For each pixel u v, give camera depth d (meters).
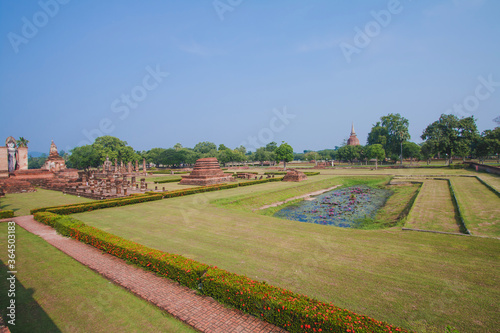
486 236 12.98
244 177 53.16
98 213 21.44
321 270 10.03
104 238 12.91
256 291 7.54
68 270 10.57
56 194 34.69
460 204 20.75
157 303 8.09
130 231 16.03
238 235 14.79
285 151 83.12
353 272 9.78
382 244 12.63
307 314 6.38
